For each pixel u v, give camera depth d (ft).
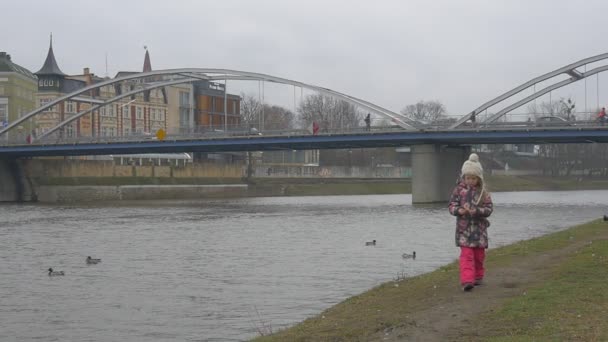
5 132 364.17
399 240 137.69
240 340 57.47
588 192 440.45
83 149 326.03
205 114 514.68
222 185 417.08
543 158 556.51
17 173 366.43
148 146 316.19
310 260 108.99
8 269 104.73
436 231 156.76
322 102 490.90
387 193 447.42
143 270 101.55
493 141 280.31
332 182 463.83
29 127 460.14
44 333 62.75
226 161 504.84
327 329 44.19
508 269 57.77
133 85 471.62
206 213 239.91
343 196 411.13
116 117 470.80
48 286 88.43
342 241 137.80
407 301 49.44
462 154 309.01
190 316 68.03
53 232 168.96
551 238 85.92
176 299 77.51
